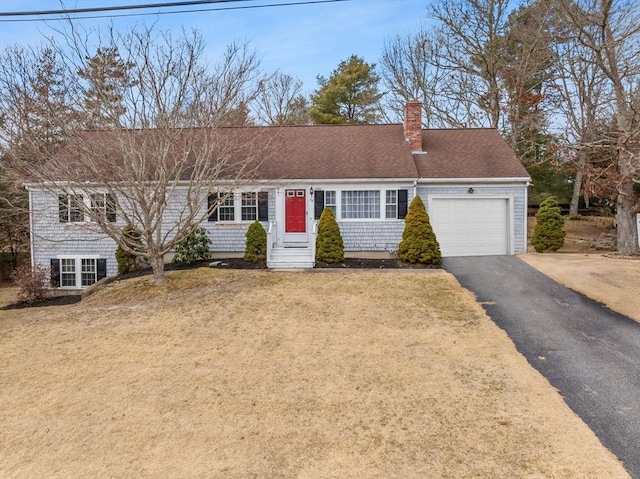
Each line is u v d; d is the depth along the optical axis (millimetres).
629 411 5984
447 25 29891
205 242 16594
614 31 18125
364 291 11953
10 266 24078
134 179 13773
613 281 12289
